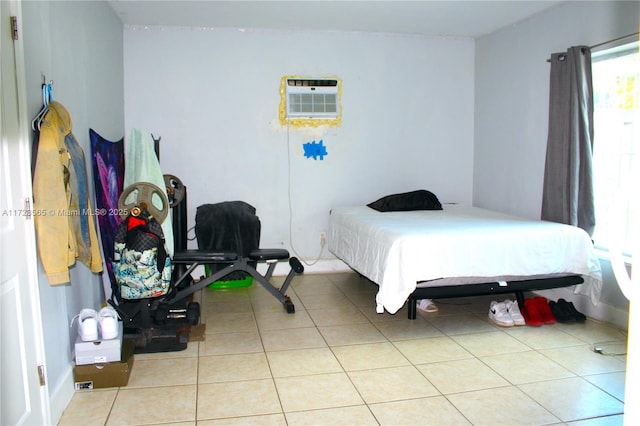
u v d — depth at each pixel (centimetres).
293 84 459
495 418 216
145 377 255
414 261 288
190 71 445
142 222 268
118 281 277
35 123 205
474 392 240
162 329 310
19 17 188
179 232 400
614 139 350
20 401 178
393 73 480
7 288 170
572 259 314
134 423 211
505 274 303
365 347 297
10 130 179
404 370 265
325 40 464
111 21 383
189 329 316
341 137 476
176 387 244
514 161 439
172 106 445
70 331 247
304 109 463
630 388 134
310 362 275
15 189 181
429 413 221
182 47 441
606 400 231
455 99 496
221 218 397
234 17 414
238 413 220
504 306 341
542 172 405
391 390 242
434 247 292
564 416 218
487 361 276
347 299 396
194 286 345
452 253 295
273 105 460
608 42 336
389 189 491
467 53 495
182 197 383
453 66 493
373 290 422
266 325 336
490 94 472
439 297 307
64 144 224
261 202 467
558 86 362
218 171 457
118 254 270
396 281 290
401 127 487
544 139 402
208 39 445
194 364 272
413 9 394
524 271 306
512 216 390
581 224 347
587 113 345
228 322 341
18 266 179
